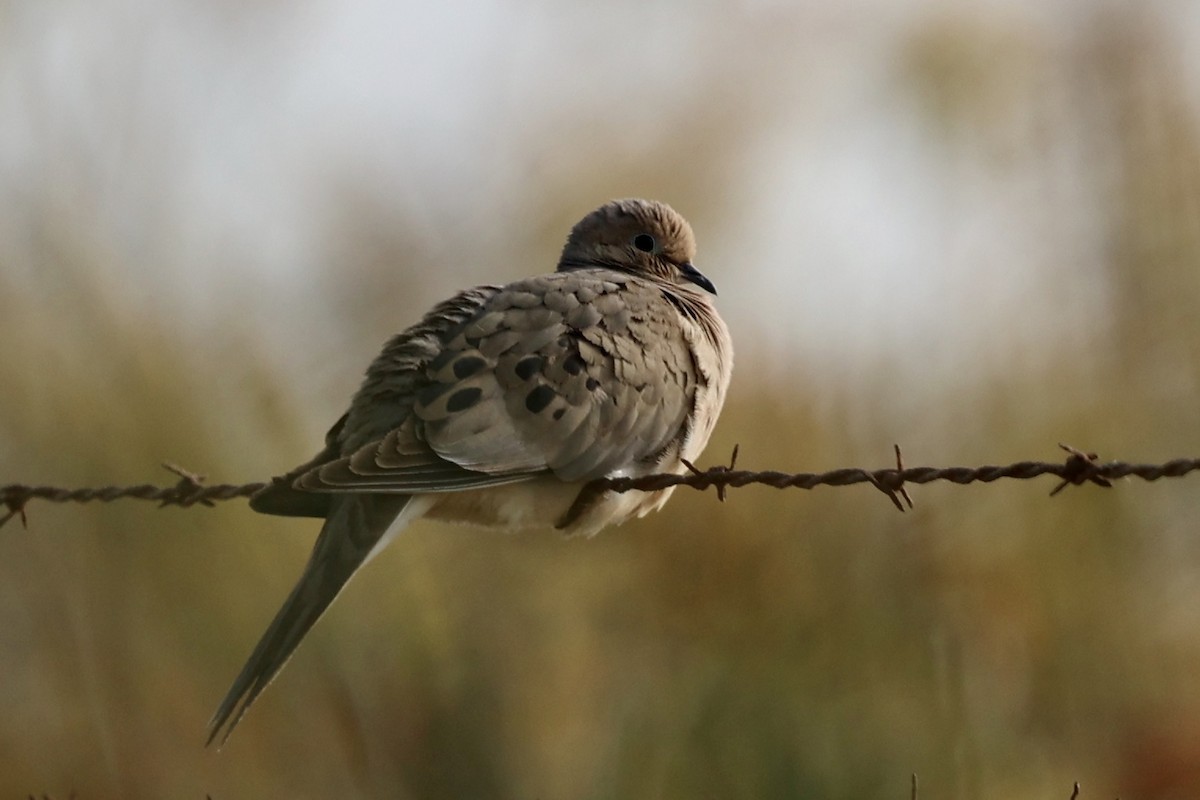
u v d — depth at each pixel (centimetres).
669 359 934
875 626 1282
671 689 1299
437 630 1366
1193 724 1302
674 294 986
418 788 1342
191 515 1329
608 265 1100
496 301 918
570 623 1371
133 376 1364
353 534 839
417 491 837
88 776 1325
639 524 1336
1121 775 1295
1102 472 748
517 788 1342
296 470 895
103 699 1328
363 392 910
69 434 1342
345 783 1334
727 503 1322
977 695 1284
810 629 1285
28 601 1331
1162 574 1373
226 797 1328
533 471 875
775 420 1343
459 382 870
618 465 906
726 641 1297
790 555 1312
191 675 1320
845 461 1338
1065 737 1311
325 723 1338
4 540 1338
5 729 1328
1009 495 1345
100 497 920
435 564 1388
